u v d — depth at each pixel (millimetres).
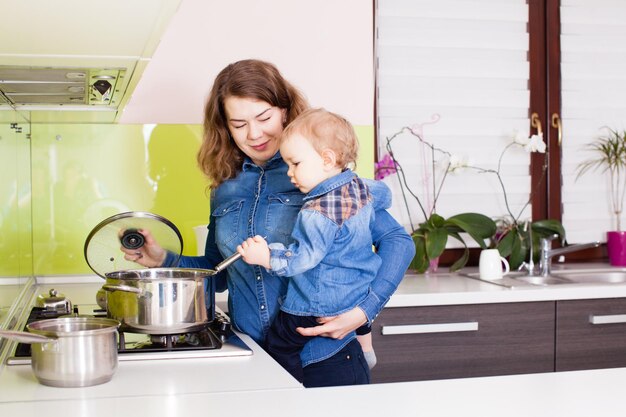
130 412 1068
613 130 3352
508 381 1184
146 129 2619
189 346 1500
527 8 3254
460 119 3213
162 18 1219
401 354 2447
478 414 1011
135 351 1459
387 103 3129
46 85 1781
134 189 2615
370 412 1025
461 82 3205
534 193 3314
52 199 2570
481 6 3201
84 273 2602
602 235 3373
